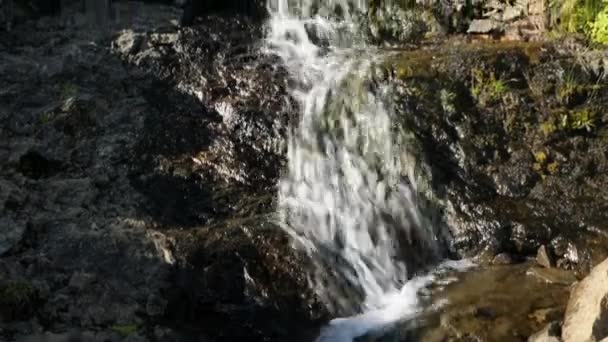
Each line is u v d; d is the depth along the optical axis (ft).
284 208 19.61
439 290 18.15
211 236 18.11
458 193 20.35
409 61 22.77
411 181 20.49
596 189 20.27
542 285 18.02
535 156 20.90
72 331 15.58
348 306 17.92
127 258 17.29
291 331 17.15
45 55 22.34
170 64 22.91
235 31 24.94
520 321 16.75
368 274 18.71
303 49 24.61
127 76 22.33
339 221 19.60
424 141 21.03
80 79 21.88
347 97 21.71
